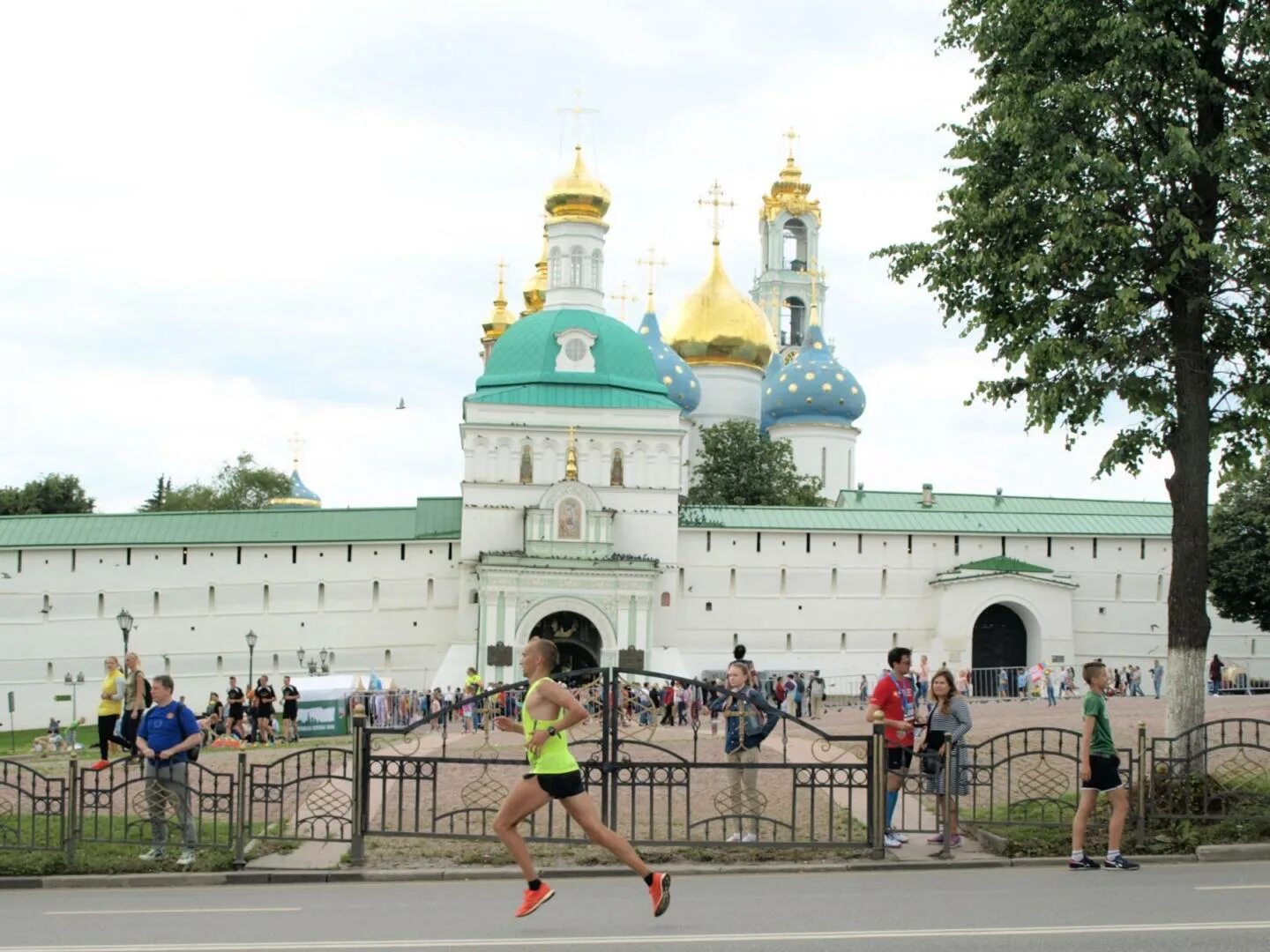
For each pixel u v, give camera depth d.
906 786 28.69
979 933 16.02
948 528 94.94
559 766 17.38
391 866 22.66
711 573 92.38
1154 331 27.56
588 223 100.69
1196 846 23.06
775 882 21.16
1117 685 87.56
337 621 89.38
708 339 122.44
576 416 92.00
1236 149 25.94
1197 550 26.81
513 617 86.69
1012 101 27.86
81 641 88.25
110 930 17.31
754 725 23.52
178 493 153.62
